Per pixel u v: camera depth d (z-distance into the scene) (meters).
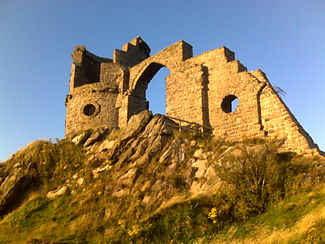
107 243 14.85
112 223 16.66
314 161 16.88
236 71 24.75
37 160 25.50
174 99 27.77
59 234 16.53
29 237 16.67
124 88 32.91
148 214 16.45
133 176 19.73
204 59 27.05
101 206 18.53
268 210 14.71
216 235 13.98
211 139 22.16
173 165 19.86
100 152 24.25
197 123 25.41
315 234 11.46
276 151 18.11
